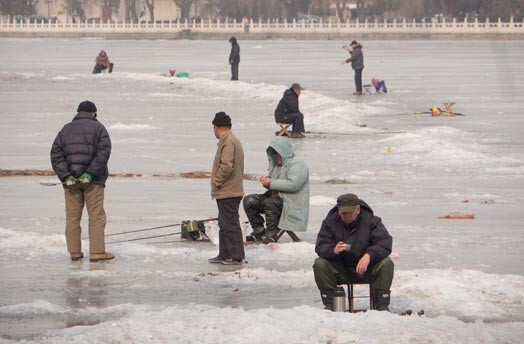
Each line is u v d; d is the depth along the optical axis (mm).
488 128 81500
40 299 26906
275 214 34969
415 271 29078
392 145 69875
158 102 110188
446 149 66312
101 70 163125
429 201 46531
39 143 71875
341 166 59844
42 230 38156
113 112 97688
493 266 31172
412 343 20344
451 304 25766
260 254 33250
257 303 26391
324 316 22328
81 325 23922
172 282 29172
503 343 20766
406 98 114438
